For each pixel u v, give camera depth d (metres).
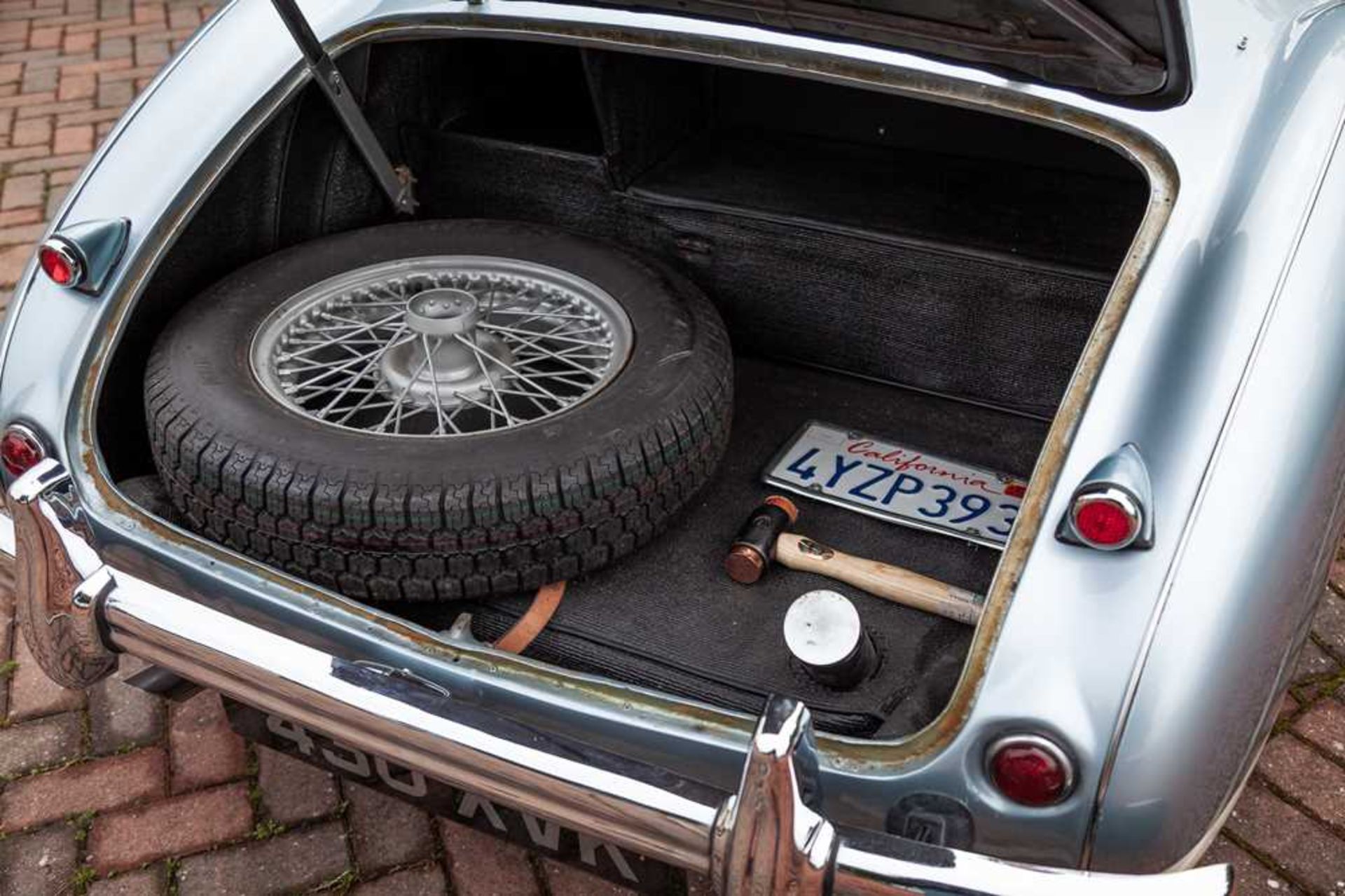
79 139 4.64
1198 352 1.32
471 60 2.41
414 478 1.55
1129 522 1.22
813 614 1.45
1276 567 1.28
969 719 1.25
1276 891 1.98
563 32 1.90
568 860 1.64
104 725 2.30
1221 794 1.31
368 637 1.46
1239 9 1.56
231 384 1.72
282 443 1.60
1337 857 2.03
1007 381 2.02
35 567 1.46
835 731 1.50
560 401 1.81
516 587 1.64
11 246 3.94
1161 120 1.49
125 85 5.10
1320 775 2.18
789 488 1.90
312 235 2.24
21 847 2.08
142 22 5.79
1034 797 1.24
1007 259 1.88
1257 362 1.31
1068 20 1.46
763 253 2.08
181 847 2.08
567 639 1.64
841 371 2.16
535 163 2.21
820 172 2.17
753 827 1.14
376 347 2.05
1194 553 1.24
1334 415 1.34
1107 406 1.31
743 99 2.30
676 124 2.24
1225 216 1.40
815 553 1.71
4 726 2.30
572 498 1.58
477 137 2.25
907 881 1.15
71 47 5.50
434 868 2.04
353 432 1.64
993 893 1.13
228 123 1.93
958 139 2.17
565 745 1.27
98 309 1.79
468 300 1.85
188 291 2.03
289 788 2.18
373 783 1.76
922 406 2.09
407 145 2.32
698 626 1.65
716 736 1.33
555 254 2.02
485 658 1.43
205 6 5.97
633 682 1.59
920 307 2.00
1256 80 1.49
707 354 1.78
